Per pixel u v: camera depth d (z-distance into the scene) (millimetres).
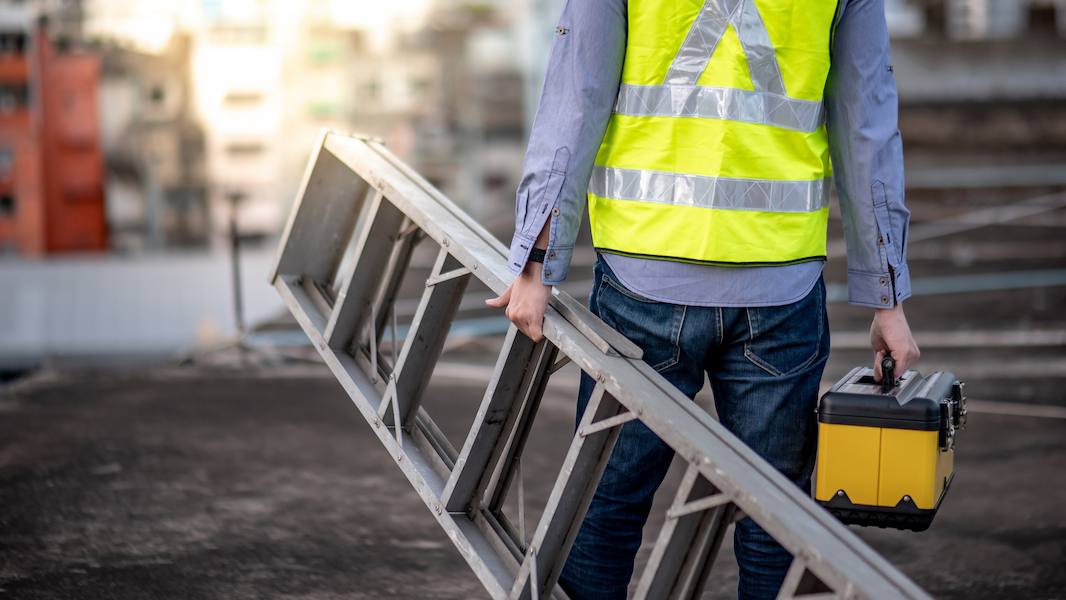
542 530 2484
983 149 29094
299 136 31938
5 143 31156
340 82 31953
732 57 2363
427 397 6598
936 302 9727
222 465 5297
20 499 4809
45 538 4340
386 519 4559
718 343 2500
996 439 5539
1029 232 14078
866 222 2549
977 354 7684
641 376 2379
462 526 2734
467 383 6988
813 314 2543
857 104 2502
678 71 2393
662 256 2441
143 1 31469
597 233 2551
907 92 31422
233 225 9180
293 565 4066
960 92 31000
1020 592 3754
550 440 5613
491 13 31672
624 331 2541
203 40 31719
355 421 6098
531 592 2545
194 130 31500
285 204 31578
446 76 31625
